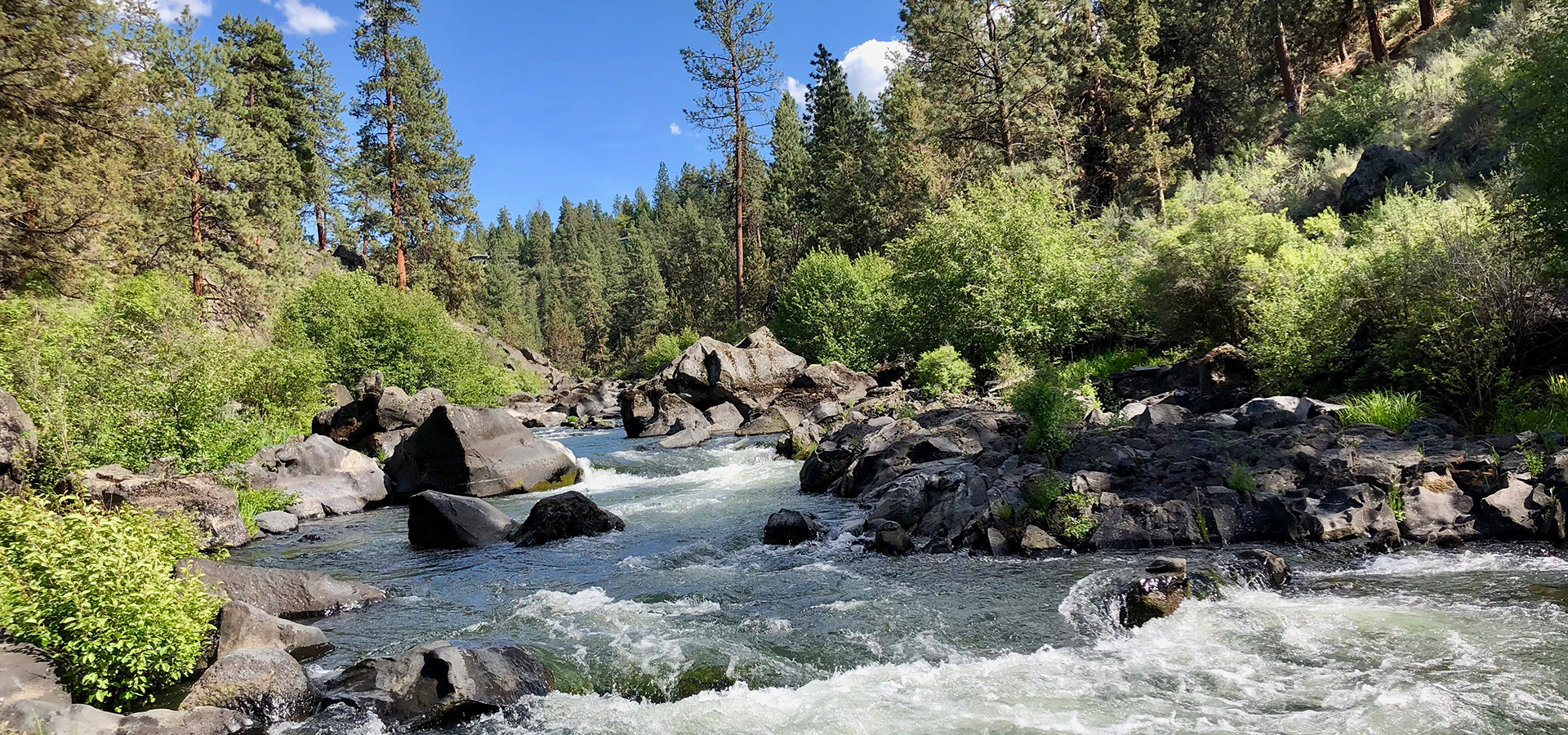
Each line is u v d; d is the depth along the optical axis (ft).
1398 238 51.01
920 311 96.07
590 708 21.52
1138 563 31.12
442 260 184.65
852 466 49.16
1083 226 92.43
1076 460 40.40
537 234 479.41
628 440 92.32
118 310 60.29
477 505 44.75
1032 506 36.40
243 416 63.62
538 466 61.72
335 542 45.47
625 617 28.89
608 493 57.62
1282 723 18.13
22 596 21.11
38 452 41.24
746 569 34.83
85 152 59.98
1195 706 19.34
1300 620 24.27
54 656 21.13
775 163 240.12
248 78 152.87
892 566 33.81
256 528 47.44
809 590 31.07
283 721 20.98
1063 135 126.72
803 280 124.98
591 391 151.53
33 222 56.54
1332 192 84.53
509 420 63.16
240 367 61.93
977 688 21.31
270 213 136.36
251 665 21.59
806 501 48.88
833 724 19.72
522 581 34.91
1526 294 40.86
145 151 66.28
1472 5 103.24
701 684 22.80
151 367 53.21
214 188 120.78
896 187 158.30
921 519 38.01
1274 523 32.71
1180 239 68.39
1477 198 54.44
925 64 138.00
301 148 178.81
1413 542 31.09
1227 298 63.93
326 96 194.08
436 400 76.69
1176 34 136.67
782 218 206.49
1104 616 25.66
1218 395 55.21
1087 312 82.48
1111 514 34.60
